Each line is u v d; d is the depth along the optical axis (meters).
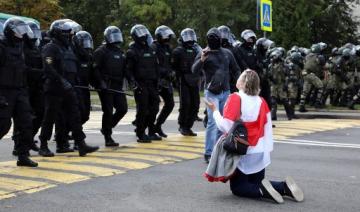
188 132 12.64
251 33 12.43
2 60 8.31
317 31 40.09
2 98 8.21
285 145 11.45
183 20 38.78
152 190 7.43
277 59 16.47
